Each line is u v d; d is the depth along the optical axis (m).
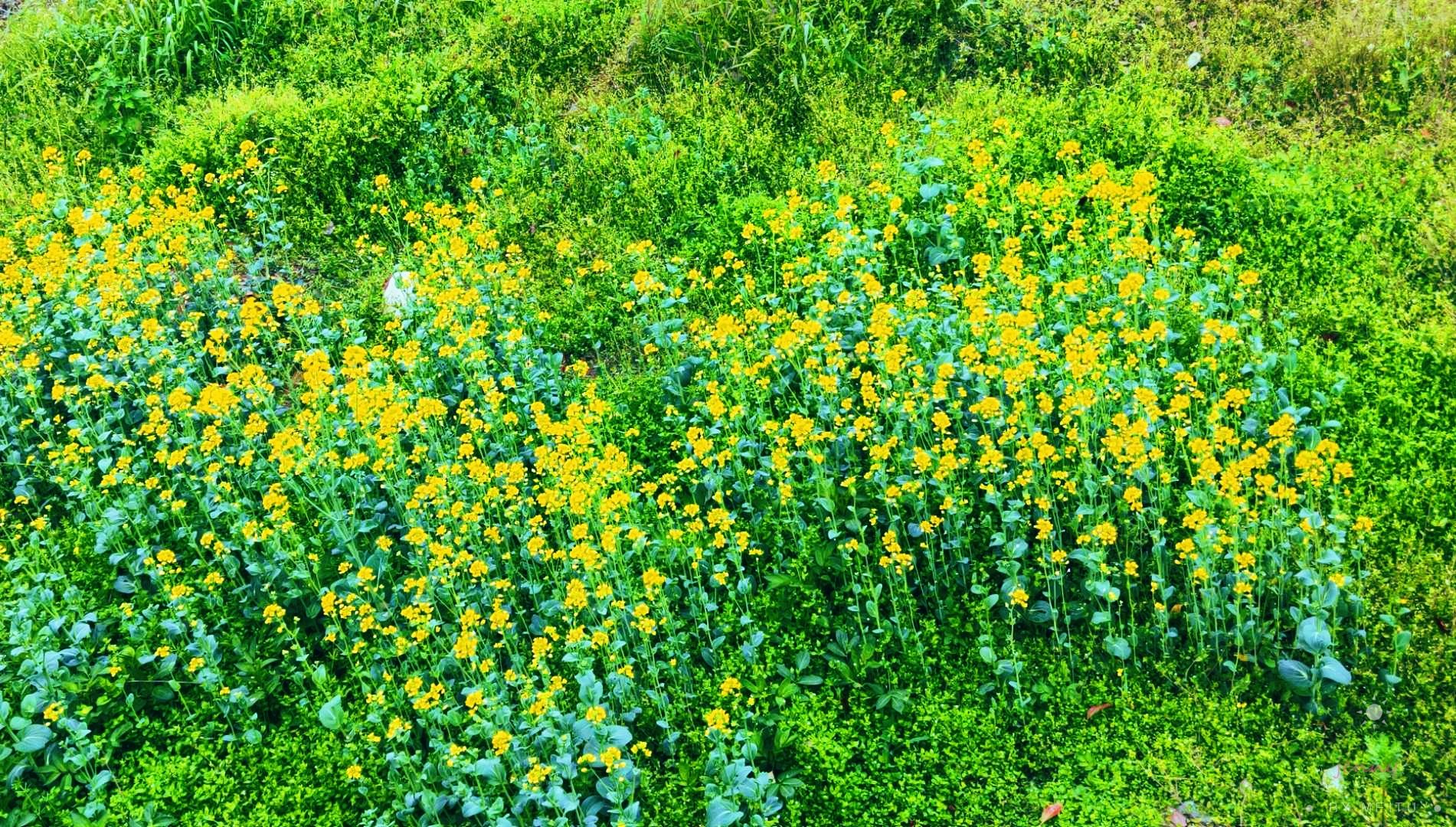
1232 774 4.30
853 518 5.18
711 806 4.27
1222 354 5.69
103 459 6.08
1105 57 7.94
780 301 6.61
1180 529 5.01
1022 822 4.27
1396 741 4.26
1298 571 4.70
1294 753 4.34
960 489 5.09
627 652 5.09
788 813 4.39
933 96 8.00
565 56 8.84
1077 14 8.19
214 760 4.87
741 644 5.04
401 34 9.28
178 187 8.13
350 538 5.32
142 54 8.99
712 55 8.59
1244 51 7.66
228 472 5.88
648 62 8.72
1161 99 7.52
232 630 5.30
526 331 6.83
